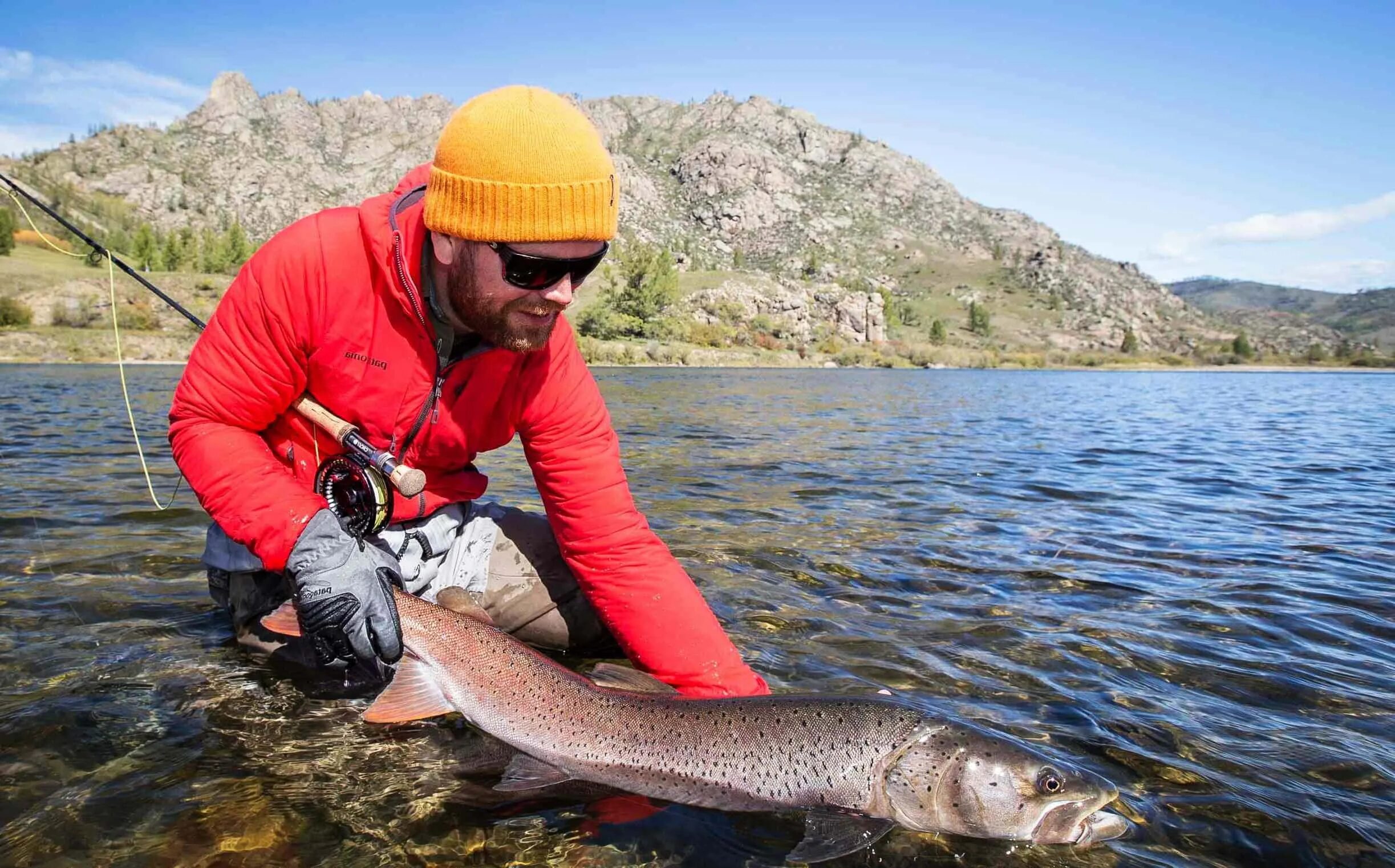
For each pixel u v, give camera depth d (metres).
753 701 1.23
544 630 1.52
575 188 1.02
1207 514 3.26
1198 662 1.62
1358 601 2.04
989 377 30.59
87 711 1.27
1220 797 1.15
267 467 1.24
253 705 1.32
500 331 1.12
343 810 1.06
